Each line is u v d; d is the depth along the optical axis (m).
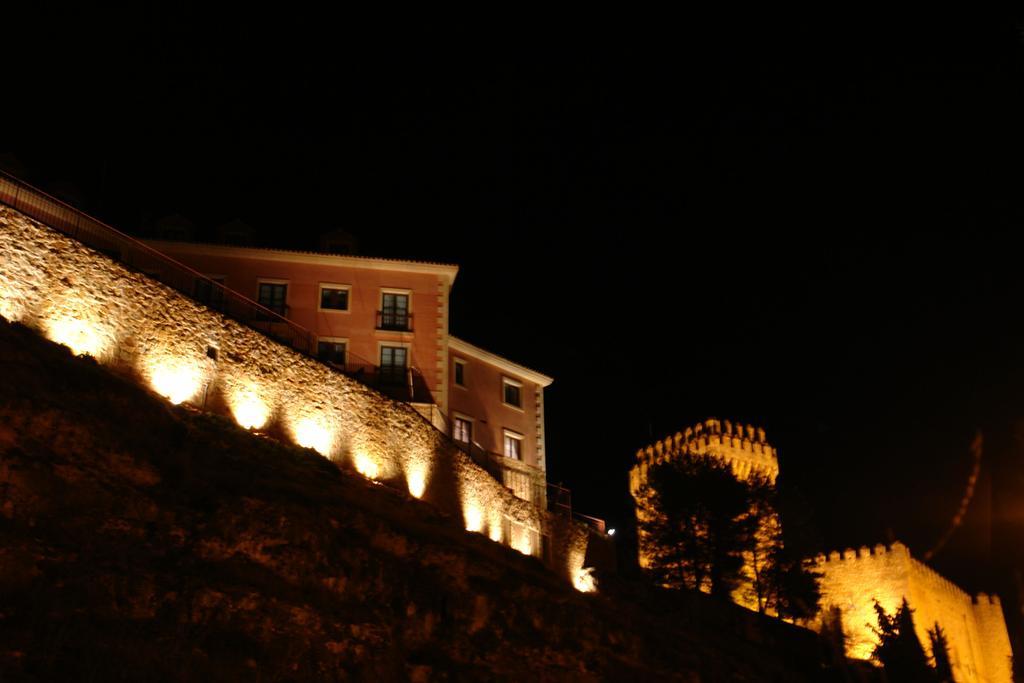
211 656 21.34
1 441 21.67
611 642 35.75
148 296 30.81
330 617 25.03
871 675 54.28
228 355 33.38
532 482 54.38
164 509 23.98
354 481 34.69
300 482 30.27
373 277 49.06
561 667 31.86
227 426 31.34
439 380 48.12
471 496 44.50
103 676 18.67
